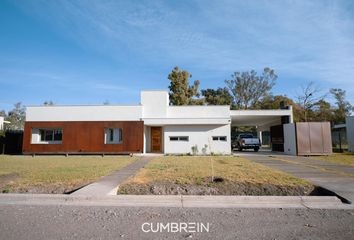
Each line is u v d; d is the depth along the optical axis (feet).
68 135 69.26
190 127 70.33
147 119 69.72
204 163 44.39
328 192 22.70
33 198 21.72
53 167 39.34
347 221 15.65
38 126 70.23
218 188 24.80
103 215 17.03
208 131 69.87
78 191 22.89
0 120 82.99
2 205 19.75
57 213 17.49
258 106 144.87
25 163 45.68
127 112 70.54
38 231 13.88
